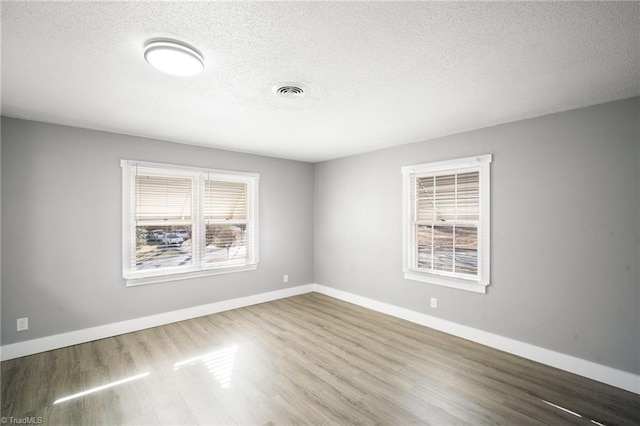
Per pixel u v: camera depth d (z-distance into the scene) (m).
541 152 2.79
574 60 1.82
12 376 2.49
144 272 3.59
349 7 1.35
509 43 1.64
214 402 2.15
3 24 1.45
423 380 2.44
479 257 3.19
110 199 3.35
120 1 1.30
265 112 2.74
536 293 2.81
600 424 1.94
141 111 2.70
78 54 1.75
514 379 2.47
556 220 2.71
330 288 5.00
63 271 3.08
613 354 2.41
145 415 2.01
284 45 1.66
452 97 2.39
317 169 5.27
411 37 1.59
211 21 1.45
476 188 3.25
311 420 1.97
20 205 2.87
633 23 1.45
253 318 3.91
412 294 3.81
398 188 3.99
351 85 2.18
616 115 2.42
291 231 5.00
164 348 3.02
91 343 3.15
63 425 1.91
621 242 2.39
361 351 2.96
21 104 2.52
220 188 4.23
